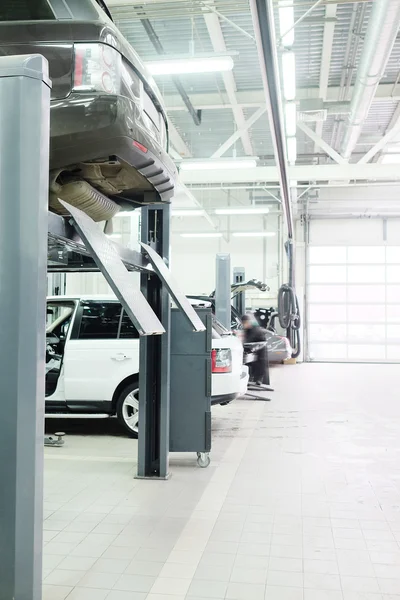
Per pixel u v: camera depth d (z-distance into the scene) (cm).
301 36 911
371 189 1950
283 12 639
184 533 358
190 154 1489
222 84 1109
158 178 375
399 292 1980
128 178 378
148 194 411
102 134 309
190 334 508
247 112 1281
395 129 1205
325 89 1100
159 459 486
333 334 2006
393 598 275
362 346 1995
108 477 485
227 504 416
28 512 190
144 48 958
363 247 1998
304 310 2011
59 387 654
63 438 650
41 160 195
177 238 2092
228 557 322
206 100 1173
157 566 309
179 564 312
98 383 645
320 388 1160
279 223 2023
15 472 187
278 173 1152
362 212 1977
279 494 441
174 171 400
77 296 676
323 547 338
